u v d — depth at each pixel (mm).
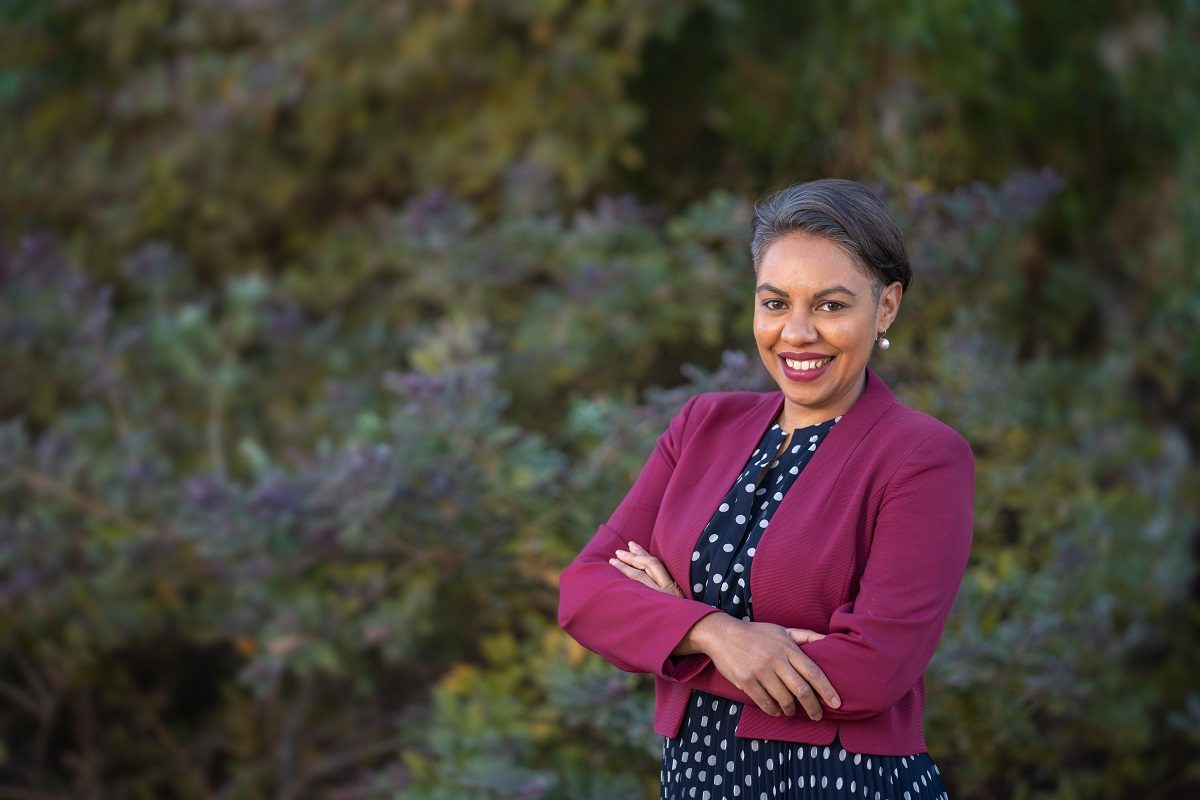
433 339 4078
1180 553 4234
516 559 3582
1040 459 4008
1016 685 3387
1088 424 4359
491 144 4762
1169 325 4738
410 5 4734
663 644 2080
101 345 4211
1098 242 4848
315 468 3846
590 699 3201
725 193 4609
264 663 3666
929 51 4453
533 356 4219
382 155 4941
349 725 4336
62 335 4441
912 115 4445
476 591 3738
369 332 4641
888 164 4449
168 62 5242
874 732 2039
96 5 5234
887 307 2172
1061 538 3775
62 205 5078
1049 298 4637
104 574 3945
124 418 4324
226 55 5109
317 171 5008
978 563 3842
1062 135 4758
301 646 3639
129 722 4711
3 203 5082
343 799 3928
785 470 2168
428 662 4035
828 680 1978
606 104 4684
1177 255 4715
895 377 3947
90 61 5355
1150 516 4238
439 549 3600
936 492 2051
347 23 4754
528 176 4574
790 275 2084
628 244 4434
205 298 4711
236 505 3578
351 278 4785
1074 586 3680
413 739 3904
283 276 4949
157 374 4555
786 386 2137
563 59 4676
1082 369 4516
